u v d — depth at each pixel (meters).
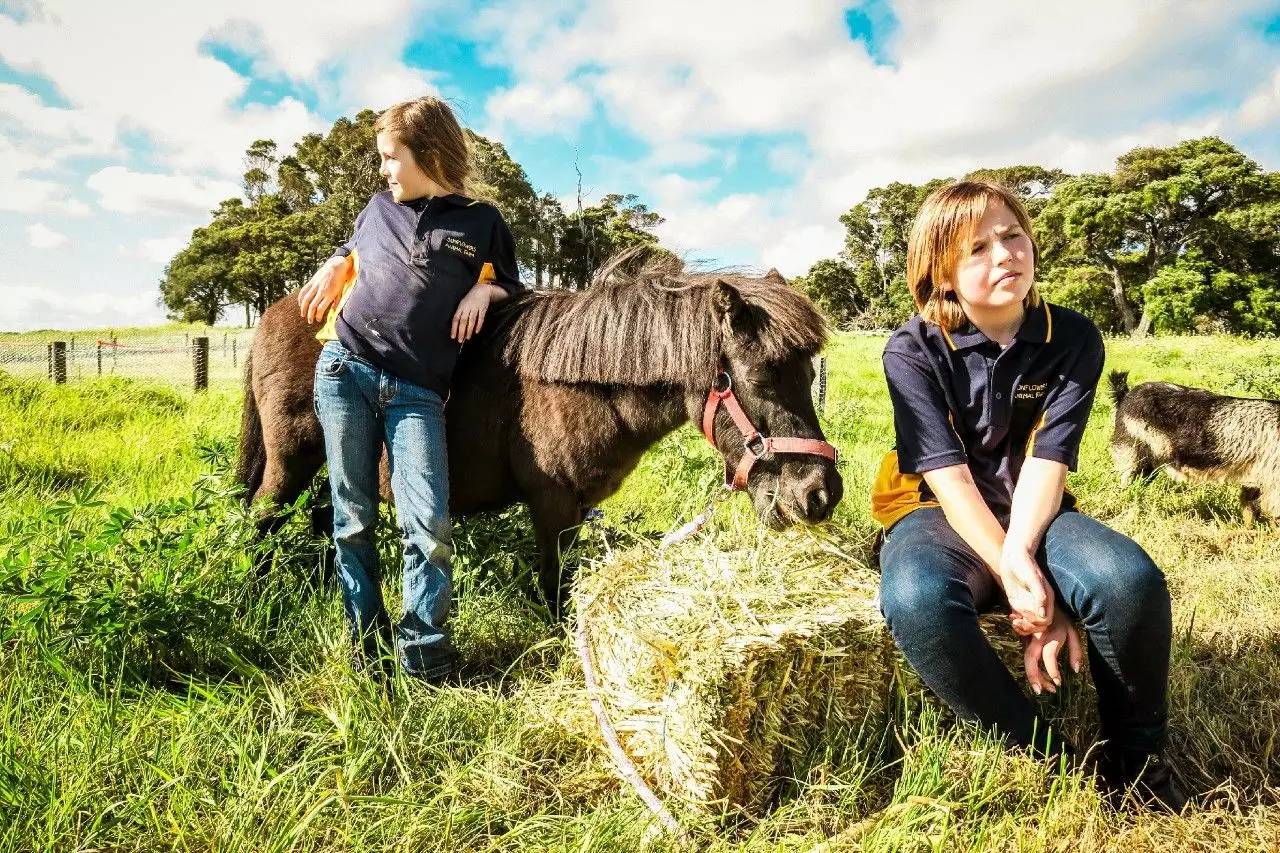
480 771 1.79
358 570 2.30
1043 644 1.73
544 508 2.51
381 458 2.76
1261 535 4.23
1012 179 61.62
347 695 2.02
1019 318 1.91
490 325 2.55
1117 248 48.53
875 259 65.94
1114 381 5.43
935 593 1.67
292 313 2.76
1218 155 43.25
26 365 18.06
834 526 2.42
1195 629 2.63
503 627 2.60
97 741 1.78
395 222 2.28
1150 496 4.84
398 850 1.53
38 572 2.19
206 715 1.91
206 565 2.48
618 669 1.88
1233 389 10.50
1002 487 2.00
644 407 2.39
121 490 4.27
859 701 1.97
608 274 2.61
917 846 1.50
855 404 9.90
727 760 1.72
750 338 2.17
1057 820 1.56
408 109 2.23
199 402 9.02
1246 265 42.81
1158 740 1.71
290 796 1.64
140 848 1.52
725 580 1.94
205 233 64.62
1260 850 1.50
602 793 1.83
